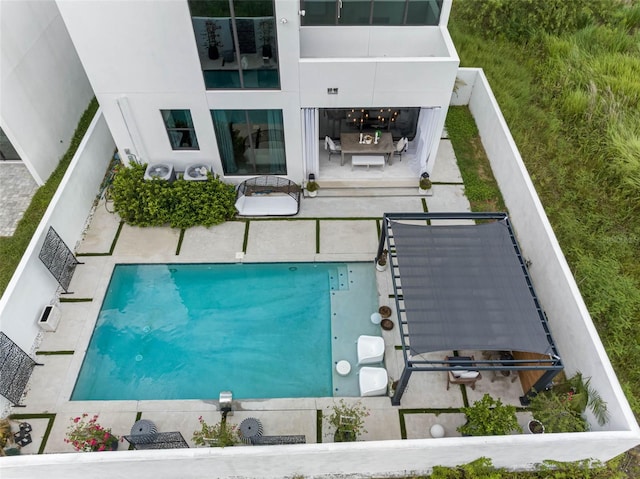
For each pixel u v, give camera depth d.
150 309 13.37
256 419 10.70
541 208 13.37
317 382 12.02
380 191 16.05
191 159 15.39
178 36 12.15
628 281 12.74
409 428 11.15
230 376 12.11
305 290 13.77
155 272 14.13
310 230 14.95
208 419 11.28
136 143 14.83
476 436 9.88
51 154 15.99
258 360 12.39
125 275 14.09
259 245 14.55
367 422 11.22
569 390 11.07
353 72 13.24
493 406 11.37
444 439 9.61
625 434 9.52
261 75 13.18
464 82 18.05
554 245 12.45
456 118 18.39
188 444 10.96
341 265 14.30
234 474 10.44
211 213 14.79
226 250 14.43
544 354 10.24
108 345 12.66
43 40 15.34
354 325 13.04
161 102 13.70
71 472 9.72
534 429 10.73
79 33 12.03
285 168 15.83
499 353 12.04
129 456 9.36
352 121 17.12
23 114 14.43
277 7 11.61
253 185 15.73
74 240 14.38
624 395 10.28
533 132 17.28
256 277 14.05
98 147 15.82
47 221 12.98
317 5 14.12
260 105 13.89
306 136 14.80
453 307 10.91
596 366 10.55
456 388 11.81
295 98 13.75
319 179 16.08
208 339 12.77
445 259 11.79
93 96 18.73
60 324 12.84
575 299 11.37
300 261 14.23
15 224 14.86
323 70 13.12
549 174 16.03
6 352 10.94
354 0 14.04
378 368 11.77
